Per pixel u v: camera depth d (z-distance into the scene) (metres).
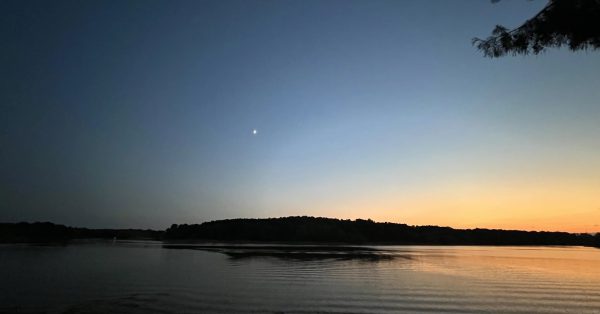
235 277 36.41
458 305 24.19
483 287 31.72
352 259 61.50
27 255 62.59
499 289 30.75
